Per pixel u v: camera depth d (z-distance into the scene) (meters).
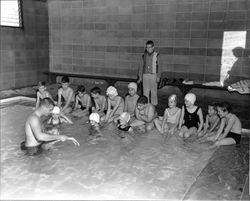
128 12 8.15
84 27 8.95
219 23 7.07
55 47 9.60
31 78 8.93
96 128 4.61
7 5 7.93
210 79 7.43
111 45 8.62
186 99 4.50
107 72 8.86
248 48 6.86
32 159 3.71
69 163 3.61
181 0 7.38
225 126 4.63
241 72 7.04
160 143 4.29
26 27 8.55
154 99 6.21
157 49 7.95
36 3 8.86
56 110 4.90
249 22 6.74
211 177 3.27
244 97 7.04
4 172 3.35
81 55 9.19
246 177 3.28
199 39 7.37
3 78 7.96
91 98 5.89
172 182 3.16
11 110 6.13
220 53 7.20
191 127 4.63
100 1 8.49
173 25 7.61
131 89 5.11
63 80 5.70
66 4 9.06
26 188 3.01
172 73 7.88
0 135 4.58
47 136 3.77
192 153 3.94
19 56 8.40
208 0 7.07
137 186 3.07
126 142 4.32
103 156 3.82
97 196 2.86
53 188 3.01
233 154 3.91
